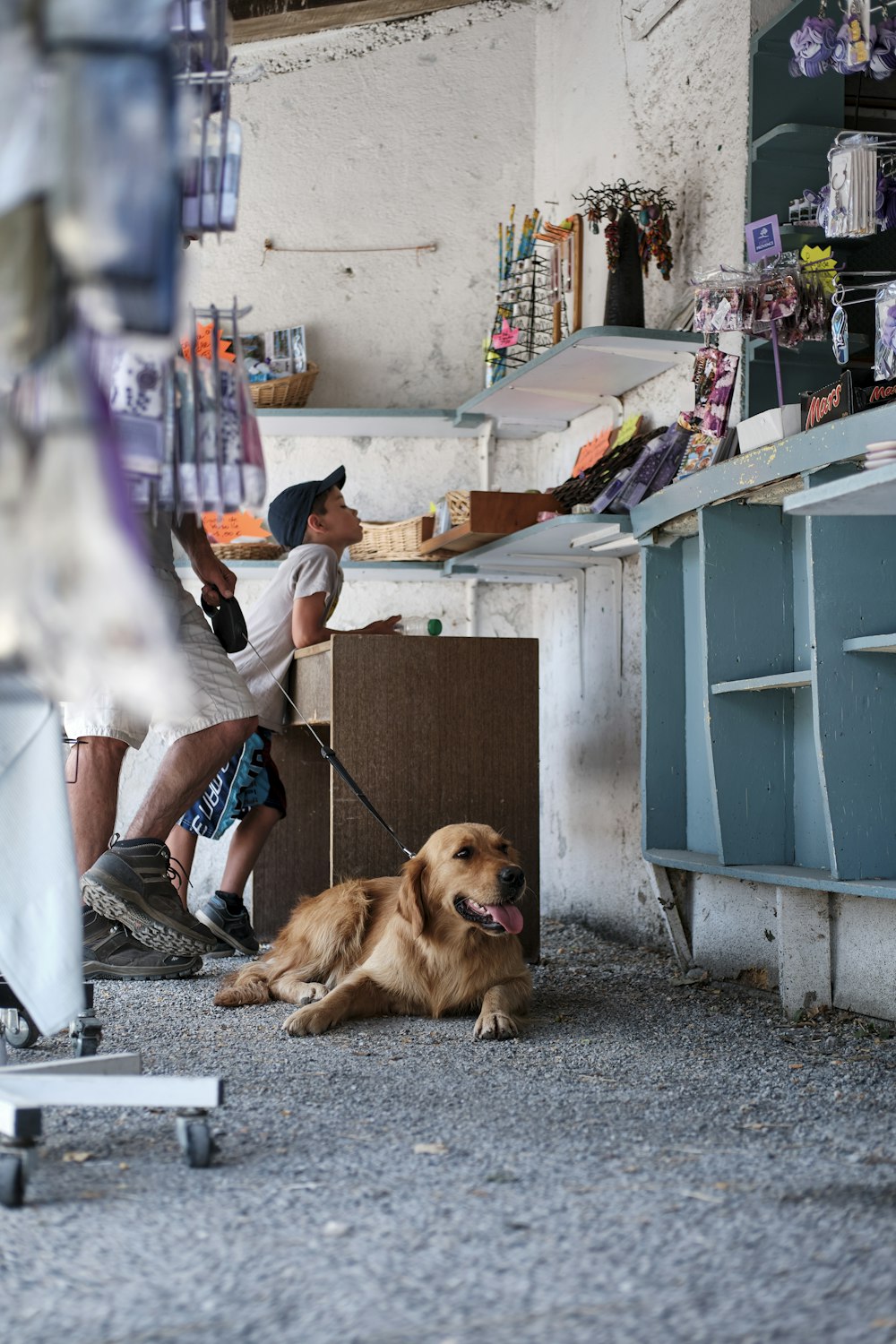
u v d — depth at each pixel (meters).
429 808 4.13
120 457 1.35
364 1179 1.79
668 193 4.63
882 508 2.23
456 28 6.13
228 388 1.92
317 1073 2.54
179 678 1.30
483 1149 1.96
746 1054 2.77
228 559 5.61
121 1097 1.86
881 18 3.46
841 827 3.09
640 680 4.79
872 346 3.95
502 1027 2.96
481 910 3.19
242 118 6.05
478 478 6.05
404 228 6.10
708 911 4.00
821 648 3.11
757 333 3.65
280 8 5.91
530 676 4.24
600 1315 1.30
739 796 3.65
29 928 2.02
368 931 3.57
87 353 1.33
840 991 3.31
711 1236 1.54
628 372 4.70
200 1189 1.75
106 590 1.26
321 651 4.27
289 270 6.06
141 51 1.31
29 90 1.31
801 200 3.82
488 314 6.09
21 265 1.32
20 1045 2.75
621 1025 3.16
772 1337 1.25
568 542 4.62
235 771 4.39
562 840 5.55
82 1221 1.61
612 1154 1.93
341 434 5.99
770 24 3.93
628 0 4.98
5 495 1.28
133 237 1.30
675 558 4.20
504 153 6.12
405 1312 1.32
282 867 5.05
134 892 3.65
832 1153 1.93
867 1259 1.45
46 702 2.03
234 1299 1.36
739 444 3.56
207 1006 3.44
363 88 6.10
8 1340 1.26
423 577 5.84
